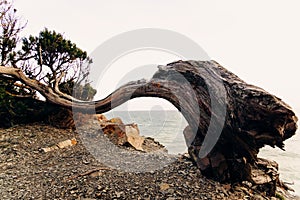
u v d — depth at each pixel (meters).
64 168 5.17
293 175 7.57
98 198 3.74
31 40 9.41
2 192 3.95
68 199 3.70
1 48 8.81
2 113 8.07
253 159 4.61
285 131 3.71
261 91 3.60
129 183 4.36
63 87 9.80
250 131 3.82
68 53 9.85
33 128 8.30
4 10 8.84
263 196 4.28
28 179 4.52
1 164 5.36
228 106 4.08
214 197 3.91
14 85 8.94
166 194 3.93
